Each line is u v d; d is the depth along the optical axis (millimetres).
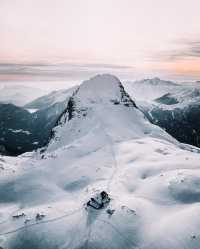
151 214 73750
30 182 108562
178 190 81250
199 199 77438
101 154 125562
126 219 72750
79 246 68125
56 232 73562
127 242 66875
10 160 158125
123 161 113500
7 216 85938
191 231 65250
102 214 76062
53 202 91938
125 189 88562
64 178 108250
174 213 72938
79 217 77188
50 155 136750
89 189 93500
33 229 76188
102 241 68125
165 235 65812
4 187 106812
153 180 89688
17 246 72438
